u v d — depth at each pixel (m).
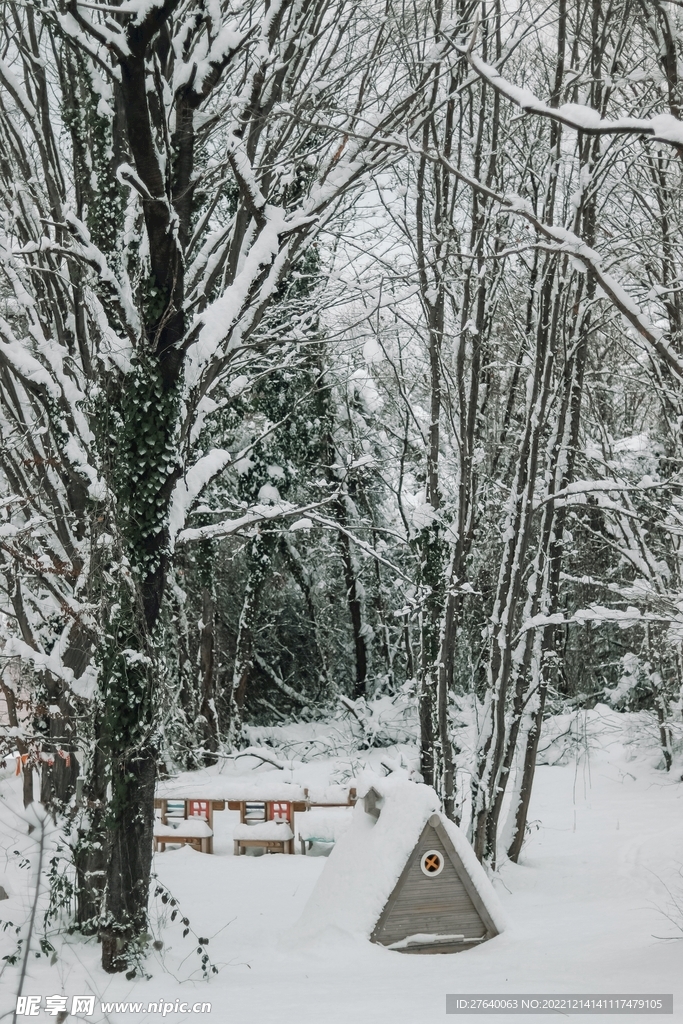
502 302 15.85
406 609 12.02
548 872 12.51
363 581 30.47
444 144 11.29
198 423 9.84
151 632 8.48
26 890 10.21
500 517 15.28
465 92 12.37
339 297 11.66
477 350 12.01
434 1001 6.06
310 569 30.17
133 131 8.02
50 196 10.62
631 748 22.17
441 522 12.26
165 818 16.30
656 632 18.25
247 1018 5.80
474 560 17.91
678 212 12.70
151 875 8.12
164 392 8.62
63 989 6.68
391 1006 5.97
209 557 24.33
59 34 9.18
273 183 10.36
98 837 8.77
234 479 24.31
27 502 9.94
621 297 4.96
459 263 12.84
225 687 27.30
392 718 25.92
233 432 20.39
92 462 9.92
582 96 12.52
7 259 9.95
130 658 8.20
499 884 12.05
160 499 8.58
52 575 9.80
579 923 9.32
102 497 9.16
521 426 16.11
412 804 8.67
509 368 17.00
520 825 13.26
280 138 9.95
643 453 17.61
